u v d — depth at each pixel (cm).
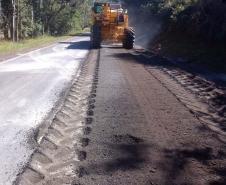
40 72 1266
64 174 461
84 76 1194
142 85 1044
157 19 3419
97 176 450
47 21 5834
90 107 784
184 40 2289
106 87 1002
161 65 1520
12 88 972
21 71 1284
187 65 1570
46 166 487
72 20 6562
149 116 714
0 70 1305
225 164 498
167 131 625
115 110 756
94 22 2420
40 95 894
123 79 1138
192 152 535
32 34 4684
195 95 957
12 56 1814
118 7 2475
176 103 830
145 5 4419
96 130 625
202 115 750
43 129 631
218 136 615
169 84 1080
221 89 1048
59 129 637
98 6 2461
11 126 646
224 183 443
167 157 513
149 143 564
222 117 761
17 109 759
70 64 1505
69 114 732
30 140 579
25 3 4134
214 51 1755
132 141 573
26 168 477
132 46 2381
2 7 3562
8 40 3381
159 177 450
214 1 2067
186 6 2714
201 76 1278
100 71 1302
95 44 2356
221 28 1883
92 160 498
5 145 555
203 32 2094
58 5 6122
